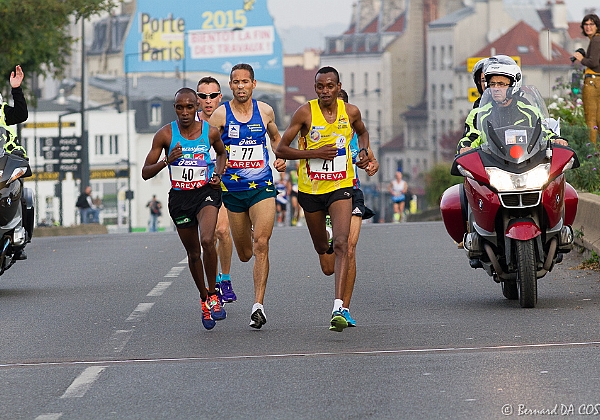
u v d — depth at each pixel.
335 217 21.19
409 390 16.12
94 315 24.45
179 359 19.09
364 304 24.80
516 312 22.61
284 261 34.12
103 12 76.94
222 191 22.61
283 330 21.70
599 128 41.28
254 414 15.10
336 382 16.84
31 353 20.06
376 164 22.05
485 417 14.48
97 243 46.50
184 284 29.59
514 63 23.28
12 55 72.88
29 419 15.25
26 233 28.83
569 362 17.50
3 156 27.70
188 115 21.83
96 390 16.88
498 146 22.58
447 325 21.44
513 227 22.38
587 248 30.11
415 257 34.19
